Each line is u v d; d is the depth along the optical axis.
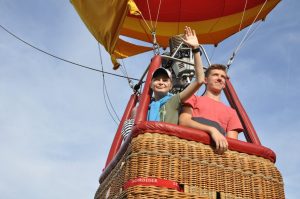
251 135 4.04
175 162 3.05
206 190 3.04
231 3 6.45
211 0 6.48
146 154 3.04
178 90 5.80
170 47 5.83
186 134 3.19
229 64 5.02
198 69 3.47
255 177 3.25
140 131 3.18
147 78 4.08
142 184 2.94
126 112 5.18
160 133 3.16
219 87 4.00
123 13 4.98
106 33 5.34
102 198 3.86
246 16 6.48
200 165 3.12
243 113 4.29
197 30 6.82
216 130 3.27
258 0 6.27
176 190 2.96
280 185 3.37
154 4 6.44
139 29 6.84
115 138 4.80
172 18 6.71
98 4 5.39
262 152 3.37
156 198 2.90
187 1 6.48
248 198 3.15
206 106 3.77
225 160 3.22
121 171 3.31
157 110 3.78
